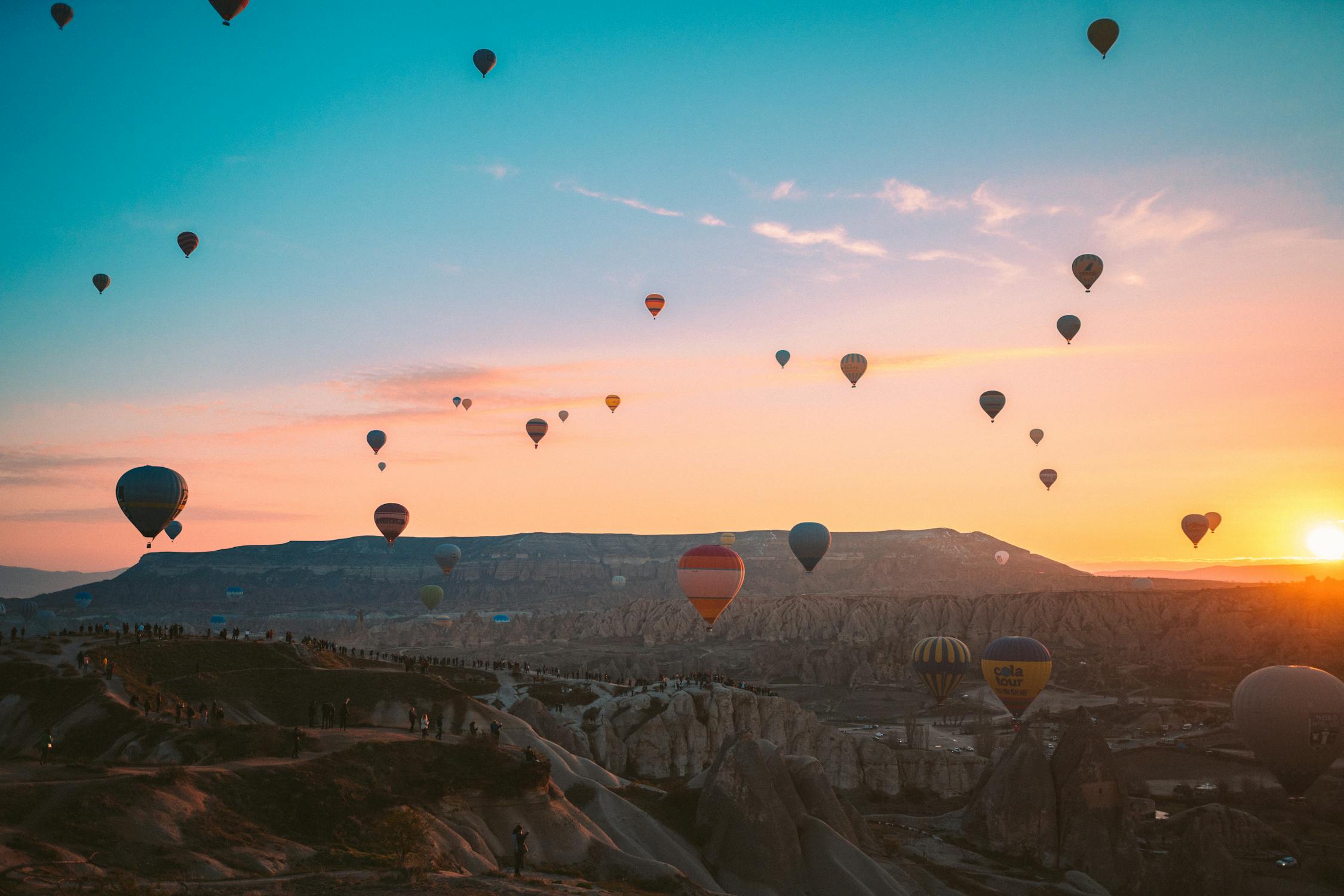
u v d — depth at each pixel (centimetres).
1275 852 8400
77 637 8569
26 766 4950
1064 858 7469
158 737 5969
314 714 6869
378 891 3759
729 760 6631
